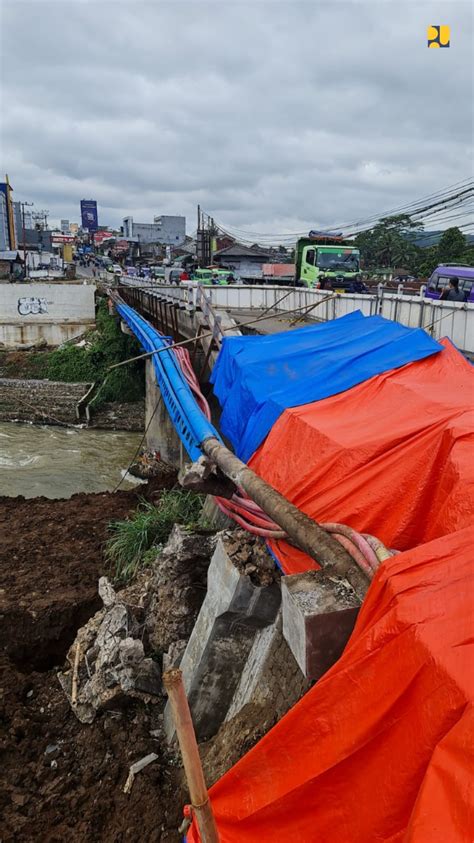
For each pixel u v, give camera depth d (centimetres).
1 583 1111
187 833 502
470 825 254
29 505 1641
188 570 817
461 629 327
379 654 353
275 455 780
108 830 613
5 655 921
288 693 574
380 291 1459
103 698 745
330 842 359
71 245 10550
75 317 4047
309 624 428
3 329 3900
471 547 375
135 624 841
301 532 543
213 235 6272
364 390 810
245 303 2506
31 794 669
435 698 311
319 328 1177
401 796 320
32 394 3309
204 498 1241
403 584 372
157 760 682
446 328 1168
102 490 2105
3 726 762
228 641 679
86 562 1202
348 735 355
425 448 577
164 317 2450
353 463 625
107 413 3228
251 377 991
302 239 2977
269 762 402
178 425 1159
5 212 8506
